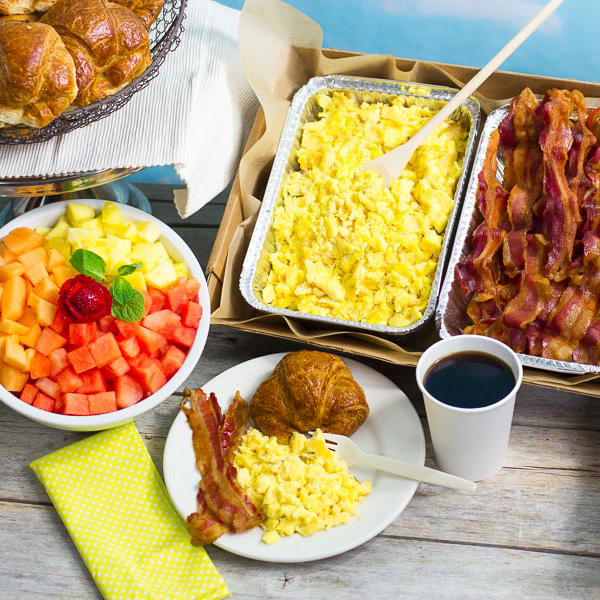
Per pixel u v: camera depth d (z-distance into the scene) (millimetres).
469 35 2029
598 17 1976
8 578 1521
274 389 1555
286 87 1762
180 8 1645
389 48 2070
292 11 1713
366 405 1555
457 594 1479
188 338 1589
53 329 1562
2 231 1608
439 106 1699
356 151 1686
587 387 1523
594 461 1554
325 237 1642
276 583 1496
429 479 1502
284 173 1686
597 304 1533
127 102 1642
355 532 1488
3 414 1640
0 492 1581
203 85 1673
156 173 2137
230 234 1663
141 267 1599
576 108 1628
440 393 1472
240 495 1512
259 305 1603
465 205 1609
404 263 1604
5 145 1623
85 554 1508
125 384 1563
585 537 1503
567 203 1554
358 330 1591
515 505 1529
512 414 1521
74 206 1626
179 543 1516
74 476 1561
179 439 1565
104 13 1538
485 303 1565
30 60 1478
